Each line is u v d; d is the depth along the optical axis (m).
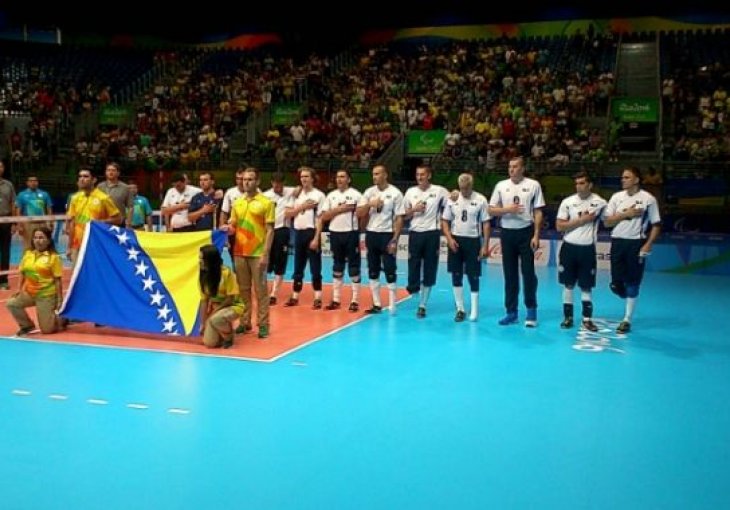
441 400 6.18
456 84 25.03
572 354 7.92
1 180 11.74
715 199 16.11
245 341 8.28
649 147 20.81
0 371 6.89
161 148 22.83
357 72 26.97
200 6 28.38
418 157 20.02
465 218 9.58
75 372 6.86
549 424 5.62
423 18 28.16
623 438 5.34
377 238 9.99
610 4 26.02
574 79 23.59
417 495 4.31
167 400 6.04
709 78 22.38
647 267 15.49
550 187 17.06
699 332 9.22
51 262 8.43
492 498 4.29
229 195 9.93
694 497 4.34
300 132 22.73
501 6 27.27
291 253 16.70
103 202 8.91
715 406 6.14
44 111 25.00
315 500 4.23
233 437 5.21
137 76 28.59
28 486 4.38
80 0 26.77
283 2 28.17
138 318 8.42
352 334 8.77
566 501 4.26
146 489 4.35
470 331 9.06
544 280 13.92
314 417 5.68
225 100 25.89
